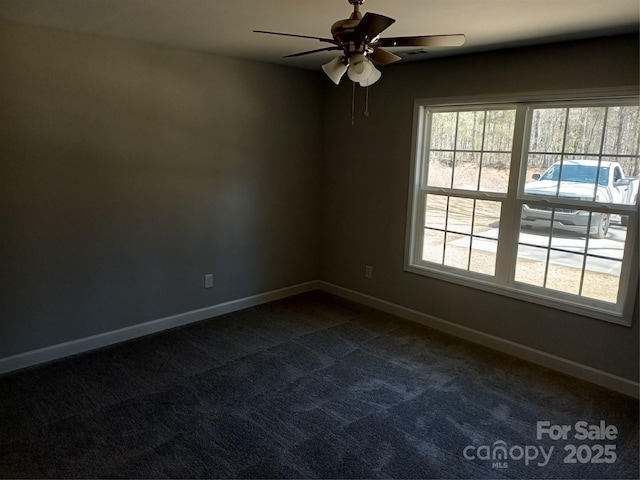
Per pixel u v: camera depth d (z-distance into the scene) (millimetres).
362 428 2736
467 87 3775
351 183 4824
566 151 3396
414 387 3215
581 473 2410
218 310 4484
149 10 2684
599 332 3287
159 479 2277
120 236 3715
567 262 3475
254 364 3496
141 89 3650
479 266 3992
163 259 4008
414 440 2639
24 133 3150
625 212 3133
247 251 4621
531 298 3605
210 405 2936
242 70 4250
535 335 3629
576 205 3363
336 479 2316
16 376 3232
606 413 2949
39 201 3273
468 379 3344
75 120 3359
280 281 4988
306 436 2648
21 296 3285
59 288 3453
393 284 4586
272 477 2316
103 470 2330
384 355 3703
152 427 2693
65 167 3359
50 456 2422
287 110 4676
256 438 2619
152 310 4008
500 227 3797
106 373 3307
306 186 5023
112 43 3447
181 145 3957
